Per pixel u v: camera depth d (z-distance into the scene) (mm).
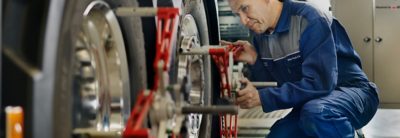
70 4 1015
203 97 2367
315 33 2592
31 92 922
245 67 2902
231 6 2883
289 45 2734
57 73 947
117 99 1428
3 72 934
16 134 890
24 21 964
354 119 2773
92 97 1321
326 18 2666
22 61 937
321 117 2525
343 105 2674
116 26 1395
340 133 2570
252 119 3584
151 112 1135
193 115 2219
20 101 926
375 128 4809
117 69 1416
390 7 5684
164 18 1262
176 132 1222
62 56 968
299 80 2812
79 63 1217
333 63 2582
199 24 2381
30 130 921
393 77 5785
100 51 1357
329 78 2574
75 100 1192
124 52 1440
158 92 1146
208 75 2451
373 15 5711
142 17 1630
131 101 1515
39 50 937
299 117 2756
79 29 1133
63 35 971
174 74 1774
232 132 2701
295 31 2693
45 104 925
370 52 5781
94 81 1329
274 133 2889
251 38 3199
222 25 3404
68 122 1040
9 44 941
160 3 1760
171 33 1240
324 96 2662
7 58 933
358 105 2811
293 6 2721
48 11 950
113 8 1393
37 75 925
